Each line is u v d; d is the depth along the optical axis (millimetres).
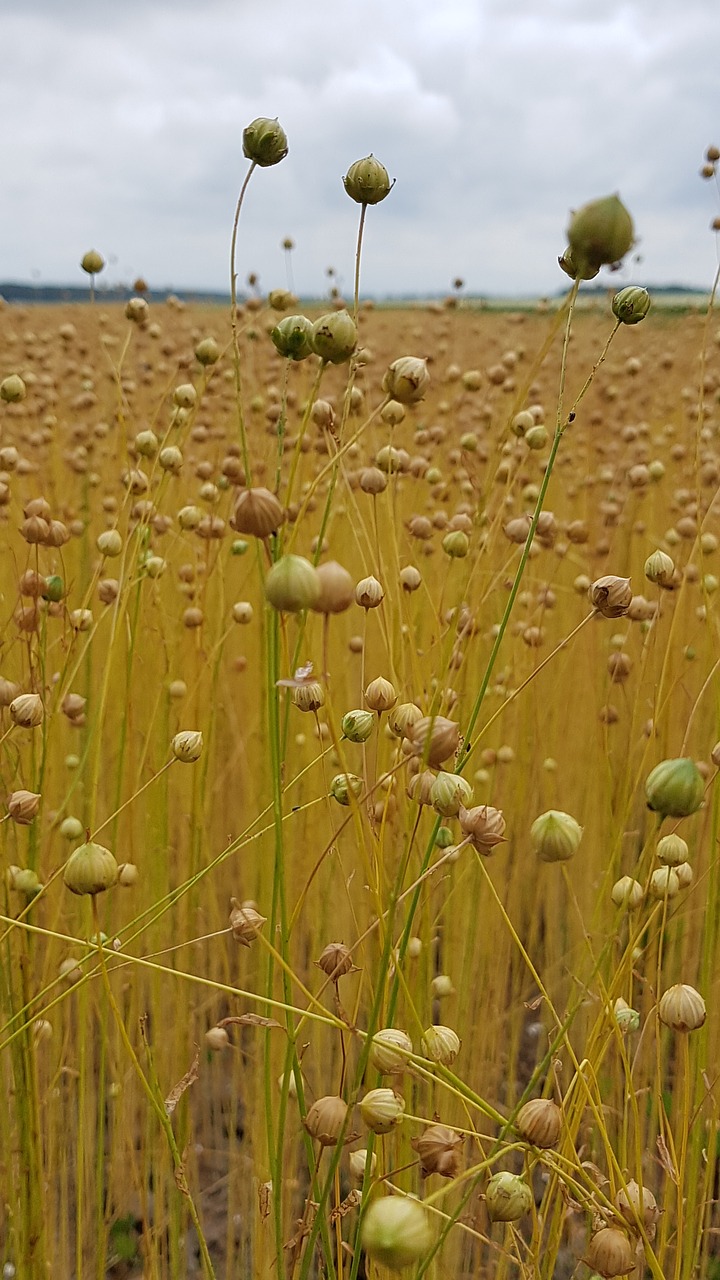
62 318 912
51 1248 334
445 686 263
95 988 350
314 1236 216
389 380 223
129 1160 407
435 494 452
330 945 221
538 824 205
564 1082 401
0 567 543
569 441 750
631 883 240
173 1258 355
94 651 497
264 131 232
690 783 193
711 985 345
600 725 430
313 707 230
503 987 449
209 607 512
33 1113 291
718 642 326
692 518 455
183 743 262
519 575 223
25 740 350
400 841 302
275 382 627
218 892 530
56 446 634
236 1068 387
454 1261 331
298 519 219
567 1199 228
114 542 312
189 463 582
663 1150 242
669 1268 313
